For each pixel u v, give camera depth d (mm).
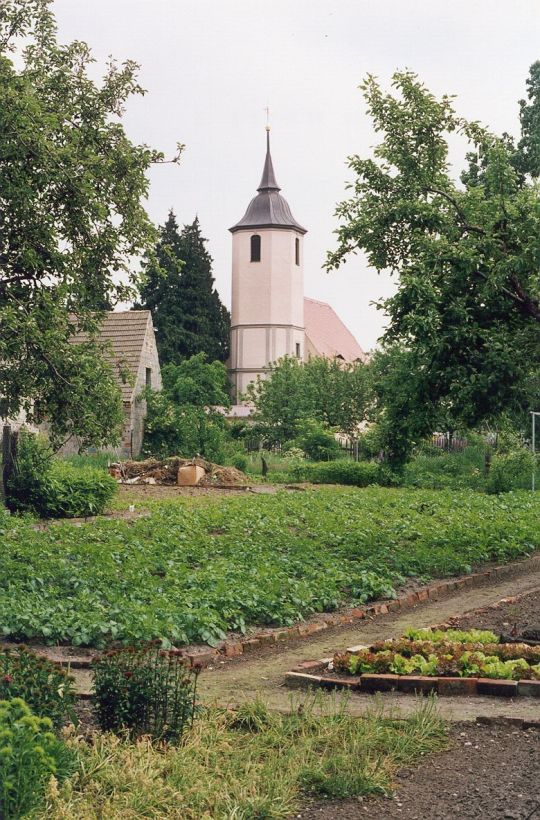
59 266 17766
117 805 5758
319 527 20422
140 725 7066
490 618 12273
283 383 60969
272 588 13164
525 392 16141
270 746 7109
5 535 17312
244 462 46188
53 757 5773
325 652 10992
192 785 6152
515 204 15836
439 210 16516
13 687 6430
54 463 25781
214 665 10344
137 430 44781
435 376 16141
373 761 6820
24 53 19750
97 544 16891
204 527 20375
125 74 19906
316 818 5938
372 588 14180
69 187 17797
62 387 18469
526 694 8609
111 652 7355
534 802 6109
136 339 46594
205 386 53969
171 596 12469
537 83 45656
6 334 17281
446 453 44469
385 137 17422
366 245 17000
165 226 80438
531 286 15070
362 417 61000
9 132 16734
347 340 99562
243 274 87000
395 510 24734
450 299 15883
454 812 5992
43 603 11719
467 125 16953
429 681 8805
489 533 19766
